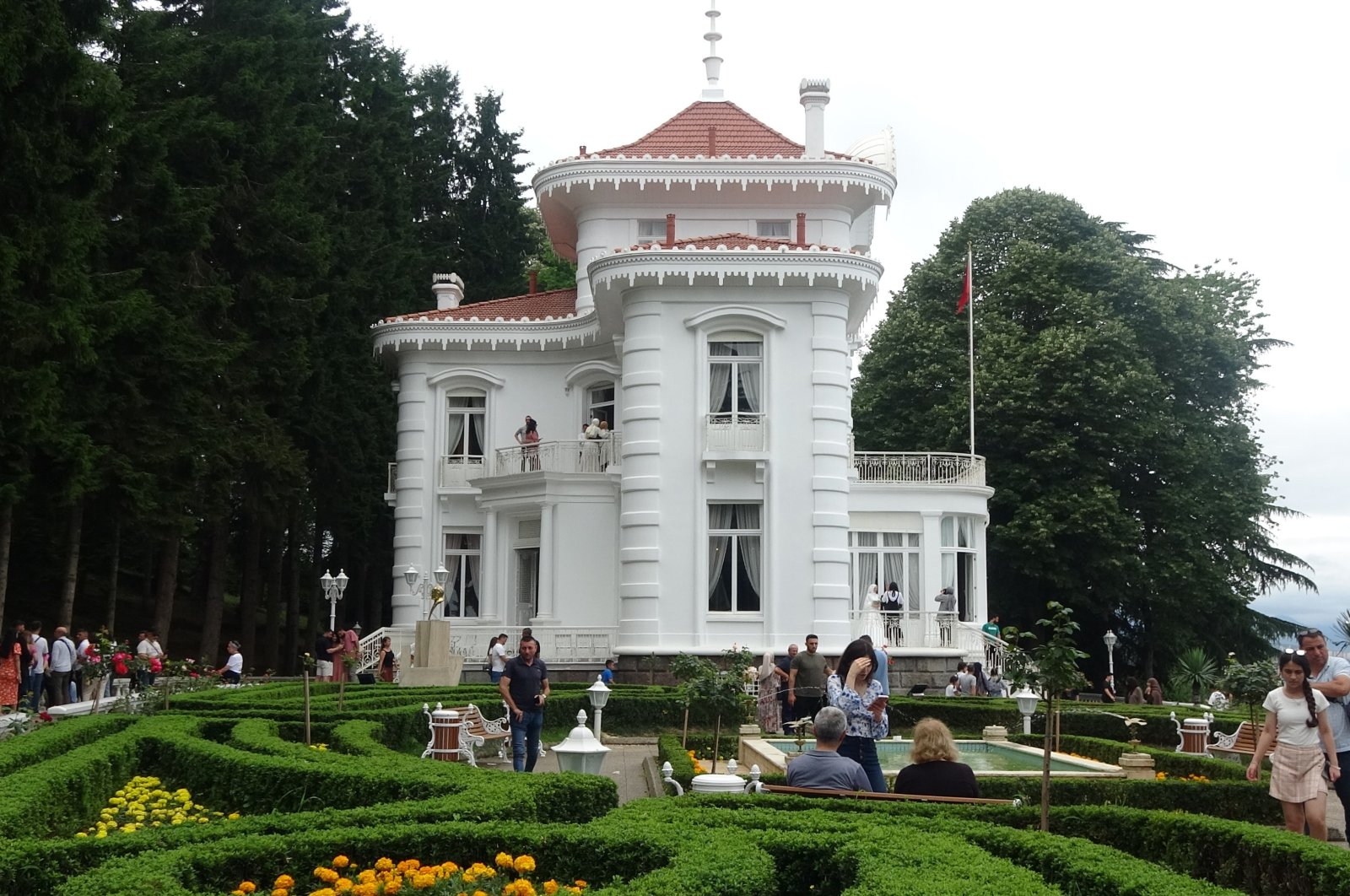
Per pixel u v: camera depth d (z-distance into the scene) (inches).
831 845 332.2
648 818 360.5
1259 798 607.8
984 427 1876.2
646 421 1243.2
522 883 292.8
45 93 1014.4
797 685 874.1
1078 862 323.9
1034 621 1936.5
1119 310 1961.1
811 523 1231.5
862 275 1254.3
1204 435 1897.1
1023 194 2089.1
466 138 2458.2
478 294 2311.8
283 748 550.3
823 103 1529.3
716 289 1254.3
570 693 1034.7
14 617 1748.3
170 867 297.3
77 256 1045.2
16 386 978.1
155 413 1250.0
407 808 368.5
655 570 1227.9
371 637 1448.1
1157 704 1357.0
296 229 1504.7
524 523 1441.9
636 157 1456.7
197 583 2373.3
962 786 464.1
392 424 1850.4
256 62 1518.2
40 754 557.6
